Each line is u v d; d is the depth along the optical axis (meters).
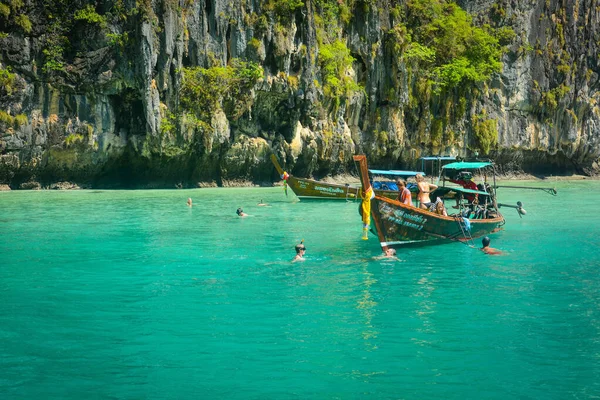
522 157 62.47
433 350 10.14
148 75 38.28
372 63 50.69
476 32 57.38
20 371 9.26
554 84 62.53
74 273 15.66
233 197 36.47
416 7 54.75
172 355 9.91
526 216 28.28
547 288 14.21
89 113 39.25
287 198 36.09
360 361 9.66
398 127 52.25
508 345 10.38
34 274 15.53
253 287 14.23
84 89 38.72
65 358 9.77
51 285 14.40
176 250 18.83
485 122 57.97
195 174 43.59
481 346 10.33
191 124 40.72
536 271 16.05
